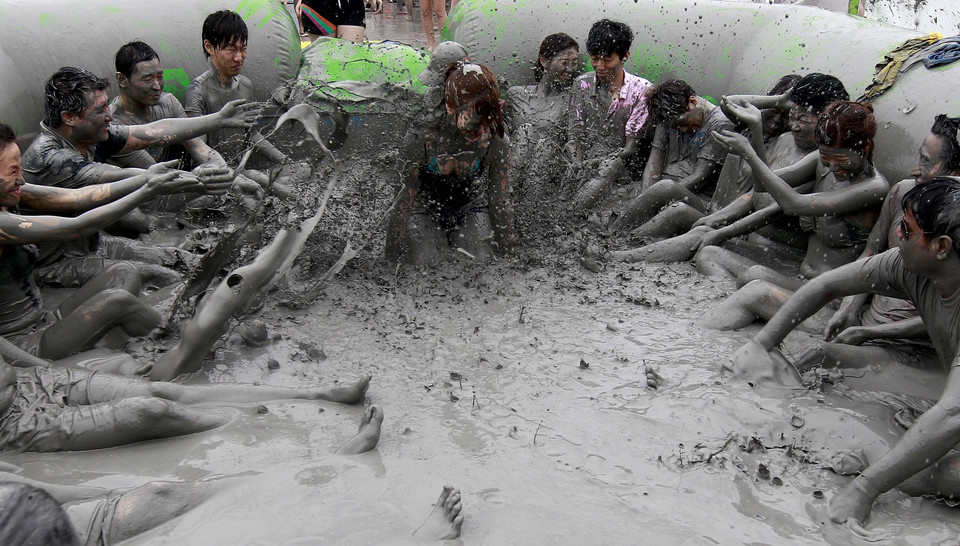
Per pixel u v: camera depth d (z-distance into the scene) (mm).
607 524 2635
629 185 6367
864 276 3301
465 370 3727
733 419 3285
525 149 5941
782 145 5078
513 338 4066
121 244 4773
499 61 7258
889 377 3617
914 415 3277
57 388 3201
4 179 3311
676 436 3178
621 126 6367
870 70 5395
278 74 6699
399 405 3398
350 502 2703
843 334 3904
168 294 4371
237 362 3691
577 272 4965
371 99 5836
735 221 5199
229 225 5523
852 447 3088
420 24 12352
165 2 6301
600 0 7277
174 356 3488
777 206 4871
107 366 3523
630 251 5168
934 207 2785
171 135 4809
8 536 1309
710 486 2867
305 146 6086
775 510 2758
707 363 3764
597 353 3893
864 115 4016
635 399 3451
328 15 8438
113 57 5699
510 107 6480
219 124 4934
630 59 7242
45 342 3553
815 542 2594
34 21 5086
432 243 5008
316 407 3336
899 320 3871
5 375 3096
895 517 2746
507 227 5000
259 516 2619
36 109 4934
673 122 5887
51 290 4195
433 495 2764
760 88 6469
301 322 4168
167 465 2922
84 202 3814
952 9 7965
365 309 4359
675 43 7125
